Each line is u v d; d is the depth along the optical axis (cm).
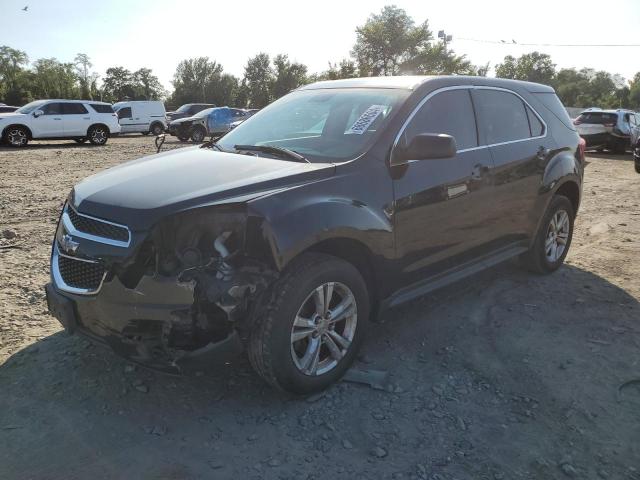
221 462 271
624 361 371
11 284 489
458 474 264
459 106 425
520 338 404
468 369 360
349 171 341
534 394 332
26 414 306
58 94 9044
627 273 552
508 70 8175
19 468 264
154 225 282
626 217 834
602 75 10519
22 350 373
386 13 5588
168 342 281
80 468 265
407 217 364
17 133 2075
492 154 439
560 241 552
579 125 2034
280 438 289
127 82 11419
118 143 2353
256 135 421
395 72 5762
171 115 3516
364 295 343
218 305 282
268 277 295
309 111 421
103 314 294
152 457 274
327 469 266
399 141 369
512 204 463
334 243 329
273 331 297
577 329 420
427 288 398
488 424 303
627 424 303
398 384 341
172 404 318
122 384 337
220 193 299
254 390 334
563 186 540
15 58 8912
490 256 459
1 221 732
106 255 290
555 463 272
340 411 313
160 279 280
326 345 334
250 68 9062
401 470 266
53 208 823
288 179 320
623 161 1784
